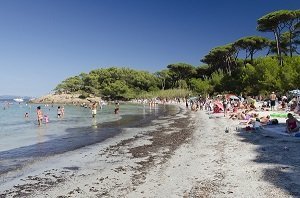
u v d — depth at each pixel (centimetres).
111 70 17050
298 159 1479
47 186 1266
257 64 7544
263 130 2400
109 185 1251
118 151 1969
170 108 8081
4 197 1145
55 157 1830
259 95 6481
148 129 3155
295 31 7650
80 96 16738
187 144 2111
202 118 4197
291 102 4384
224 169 1386
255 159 1530
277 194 1040
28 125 3825
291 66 6231
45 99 17038
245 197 1032
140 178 1330
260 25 7338
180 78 14675
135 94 15825
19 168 1572
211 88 10300
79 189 1214
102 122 4088
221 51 10325
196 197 1059
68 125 3722
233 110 4594
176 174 1358
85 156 1841
